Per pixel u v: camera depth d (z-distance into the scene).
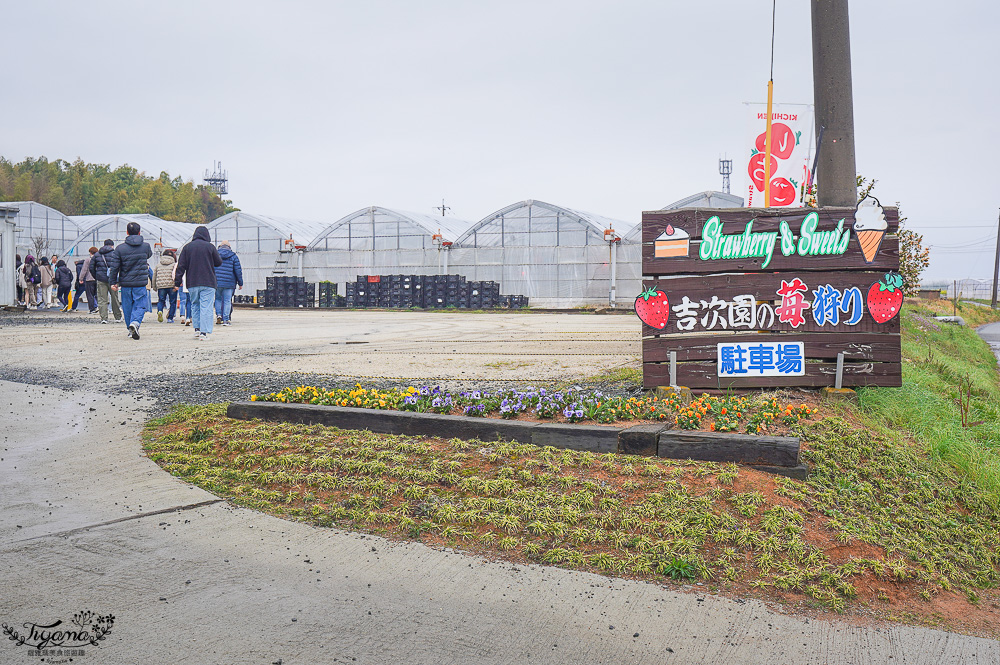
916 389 8.12
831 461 5.61
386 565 4.11
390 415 6.28
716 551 4.28
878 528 4.77
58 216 48.03
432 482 5.21
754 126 10.23
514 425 5.87
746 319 7.57
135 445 6.52
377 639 3.31
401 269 40.84
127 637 3.23
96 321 21.39
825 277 7.51
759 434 5.81
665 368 7.69
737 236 7.55
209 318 16.70
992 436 7.94
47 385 9.56
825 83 8.20
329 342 15.64
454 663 3.13
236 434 6.47
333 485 5.26
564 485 5.02
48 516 4.72
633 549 4.31
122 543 4.30
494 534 4.50
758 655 3.30
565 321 24.95
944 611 3.96
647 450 5.50
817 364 7.55
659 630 3.48
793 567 4.11
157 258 44.06
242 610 3.53
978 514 5.71
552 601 3.73
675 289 7.64
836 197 8.24
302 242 43.38
